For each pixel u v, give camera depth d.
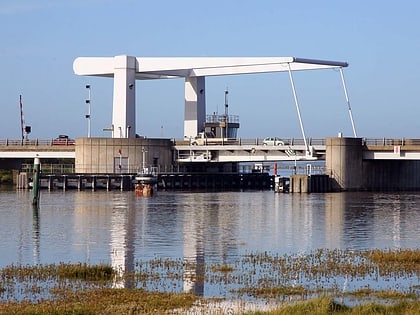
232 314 55.22
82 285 66.88
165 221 121.88
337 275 71.81
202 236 102.50
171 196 183.75
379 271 73.69
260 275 71.88
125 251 88.19
